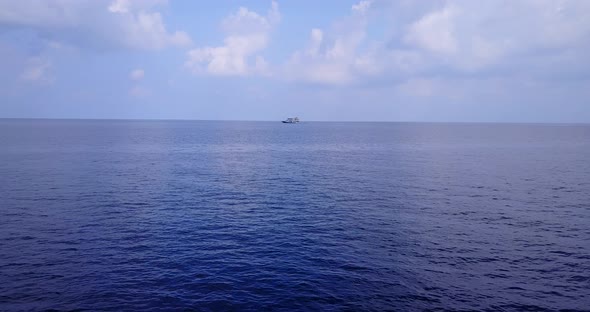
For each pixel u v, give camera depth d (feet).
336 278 64.54
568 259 73.31
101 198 118.21
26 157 210.59
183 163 205.46
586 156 250.16
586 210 108.58
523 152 280.10
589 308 56.03
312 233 87.81
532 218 100.48
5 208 104.32
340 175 170.71
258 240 82.84
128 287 60.34
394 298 58.13
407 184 148.36
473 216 102.37
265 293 59.11
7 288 59.21
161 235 85.15
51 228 88.28
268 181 154.61
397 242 82.07
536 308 55.93
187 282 62.39
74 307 54.29
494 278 65.16
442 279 64.59
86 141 331.77
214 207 110.63
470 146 337.72
